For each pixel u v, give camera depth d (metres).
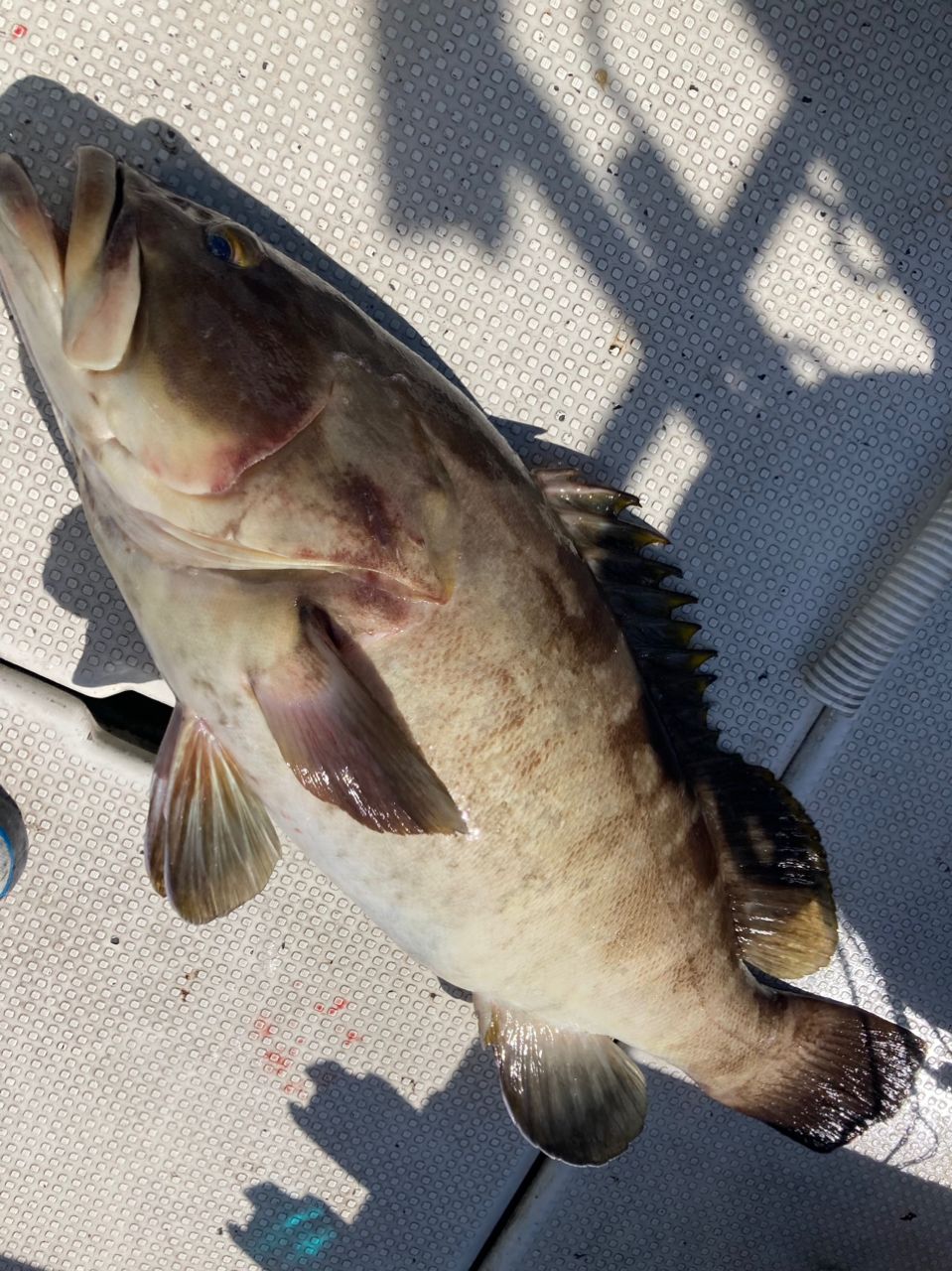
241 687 0.61
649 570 0.72
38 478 0.72
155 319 0.55
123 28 0.66
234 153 0.68
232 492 0.56
